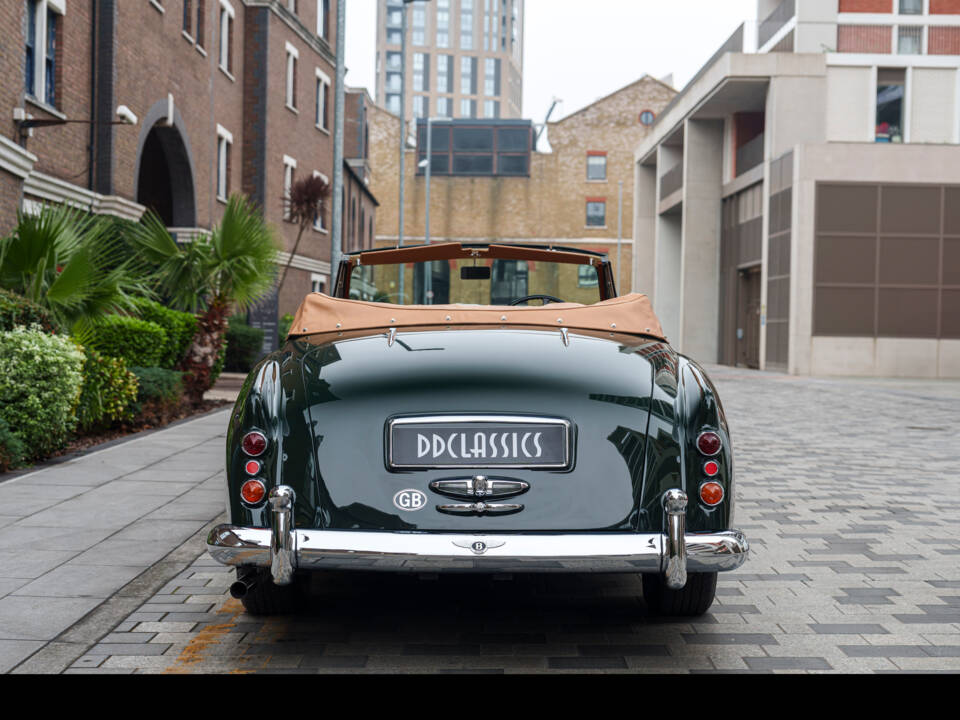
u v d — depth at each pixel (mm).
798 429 11914
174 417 11586
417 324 4090
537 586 4562
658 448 3340
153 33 18766
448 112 164125
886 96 28938
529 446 3279
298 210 24453
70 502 6270
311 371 3516
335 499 3266
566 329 4031
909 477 7996
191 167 21453
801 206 26094
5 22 12805
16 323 8289
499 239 60688
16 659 3486
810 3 32875
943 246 25922
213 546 3285
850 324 26109
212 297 13328
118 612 4051
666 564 3240
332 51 32625
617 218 60781
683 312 34625
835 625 3967
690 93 33969
